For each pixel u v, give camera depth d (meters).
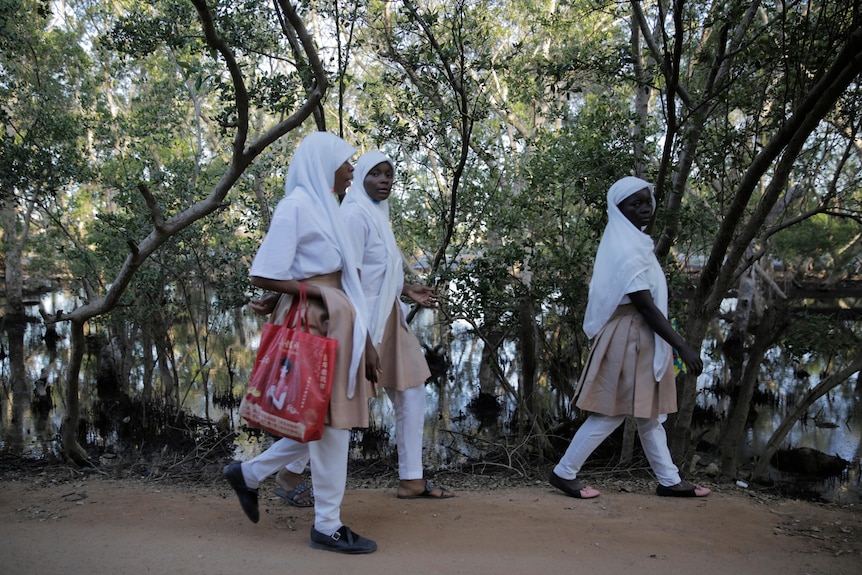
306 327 2.97
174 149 14.73
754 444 9.43
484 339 6.84
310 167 3.16
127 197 9.32
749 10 5.77
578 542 3.29
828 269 24.14
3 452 7.46
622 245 3.96
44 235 21.30
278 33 6.44
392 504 3.92
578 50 8.30
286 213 3.01
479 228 8.02
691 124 5.62
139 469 5.79
